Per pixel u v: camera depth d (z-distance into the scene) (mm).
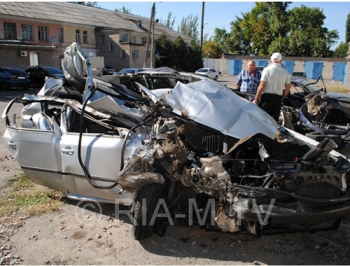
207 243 3504
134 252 3326
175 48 39281
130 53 36750
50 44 33719
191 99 3947
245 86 7723
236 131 3635
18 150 4172
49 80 5266
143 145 3377
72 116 4191
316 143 4176
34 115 4738
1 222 3811
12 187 4773
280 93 6008
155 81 6371
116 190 3625
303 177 3244
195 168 3266
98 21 39219
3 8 30484
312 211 3045
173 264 3143
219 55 61375
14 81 19531
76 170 3803
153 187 3328
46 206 4195
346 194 3359
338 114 7391
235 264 3154
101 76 5969
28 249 3328
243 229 3178
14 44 26984
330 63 38156
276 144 3777
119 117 3920
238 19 58406
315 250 3408
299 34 44812
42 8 34750
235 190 3059
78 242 3473
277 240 3578
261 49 54219
